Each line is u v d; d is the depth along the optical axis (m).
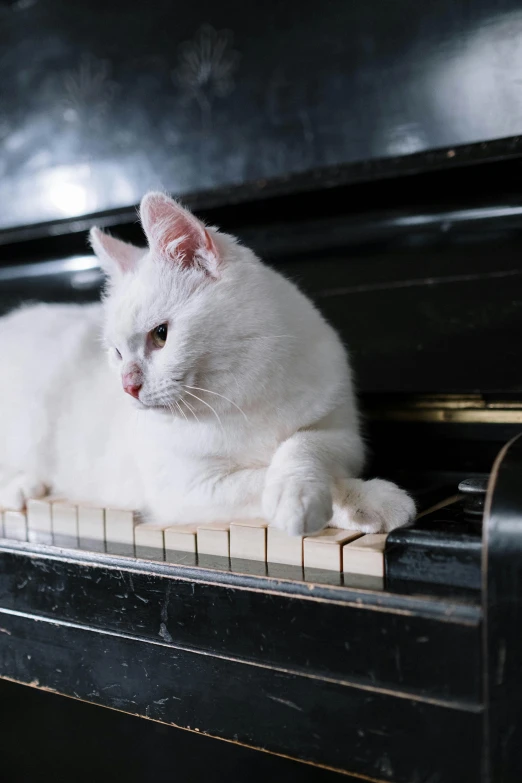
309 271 1.45
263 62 1.42
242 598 0.88
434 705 0.76
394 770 0.79
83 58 1.61
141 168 1.58
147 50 1.54
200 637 0.92
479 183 1.31
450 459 1.37
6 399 1.49
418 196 1.38
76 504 1.22
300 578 0.86
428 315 1.31
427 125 1.28
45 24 1.64
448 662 0.75
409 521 0.93
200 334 1.06
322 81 1.37
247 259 1.17
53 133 1.67
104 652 1.00
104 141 1.61
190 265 1.14
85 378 1.42
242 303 1.09
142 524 1.14
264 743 0.88
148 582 0.96
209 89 1.48
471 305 1.28
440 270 1.32
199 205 1.51
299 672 0.84
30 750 1.47
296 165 1.41
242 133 1.46
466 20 1.23
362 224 1.42
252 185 1.44
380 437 1.44
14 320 1.60
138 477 1.29
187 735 1.38
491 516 0.76
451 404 1.36
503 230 1.27
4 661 1.11
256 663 0.88
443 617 0.75
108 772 1.42
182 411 1.10
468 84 1.24
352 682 0.81
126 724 1.41
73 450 1.40
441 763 0.76
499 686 0.73
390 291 1.36
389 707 0.79
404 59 1.29
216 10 1.45
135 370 1.09
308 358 1.16
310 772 1.30
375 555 0.87
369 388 1.36
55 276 1.74
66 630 1.04
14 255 1.79
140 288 1.13
